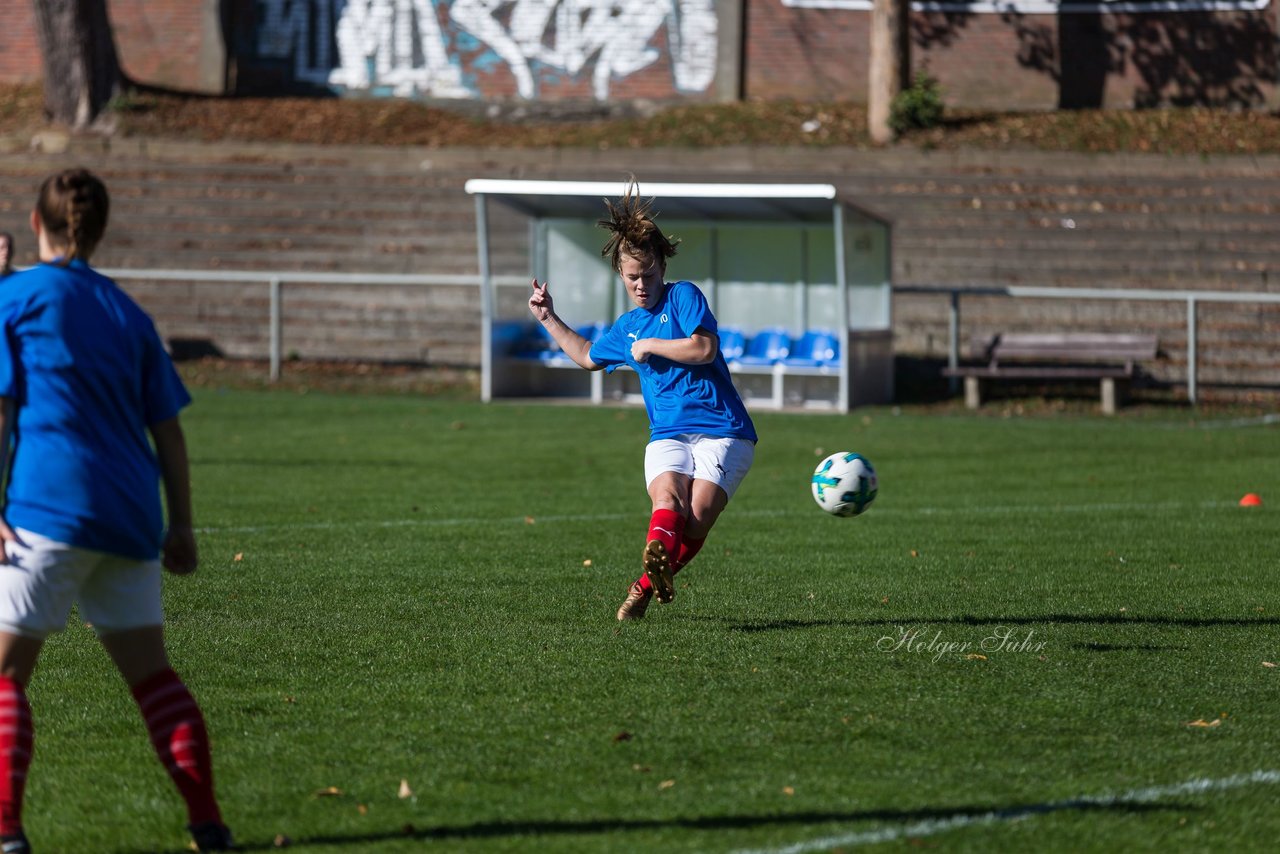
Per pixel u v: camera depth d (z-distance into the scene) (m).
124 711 20.41
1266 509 41.09
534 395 77.88
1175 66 102.69
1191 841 15.13
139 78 111.62
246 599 28.38
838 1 106.50
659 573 22.55
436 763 17.78
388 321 85.56
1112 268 83.06
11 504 14.18
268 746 18.52
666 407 23.92
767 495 44.72
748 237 75.31
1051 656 23.36
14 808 14.33
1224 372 75.44
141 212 93.56
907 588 29.59
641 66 109.19
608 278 77.62
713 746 18.39
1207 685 21.55
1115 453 55.16
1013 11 104.06
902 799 16.38
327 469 49.78
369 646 24.17
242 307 86.88
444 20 110.75
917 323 81.69
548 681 21.67
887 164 93.62
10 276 14.66
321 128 103.19
